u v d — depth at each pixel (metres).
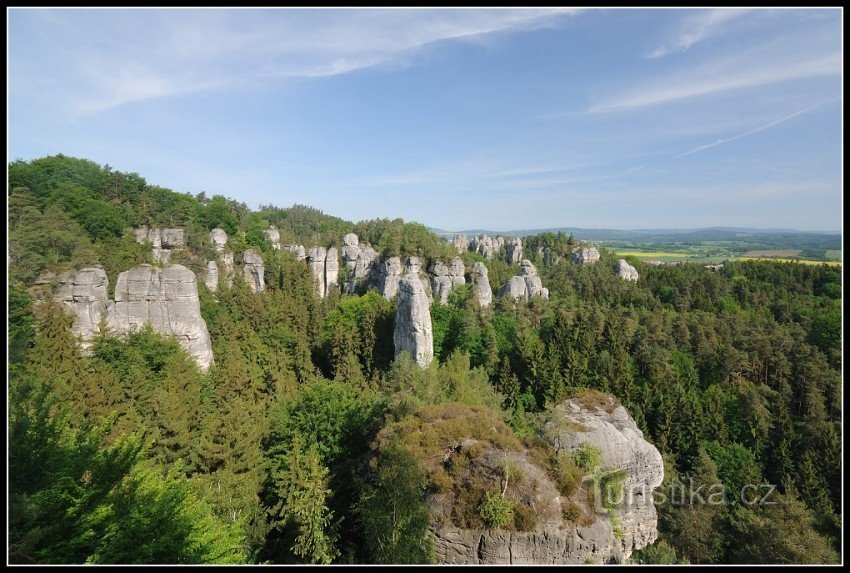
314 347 76.00
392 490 22.11
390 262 90.00
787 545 33.22
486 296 90.50
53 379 35.75
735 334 71.62
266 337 71.38
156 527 17.33
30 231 55.31
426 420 29.44
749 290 99.81
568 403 36.53
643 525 31.16
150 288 58.94
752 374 67.12
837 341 68.06
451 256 92.25
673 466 48.19
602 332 69.81
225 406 38.66
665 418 52.16
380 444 28.02
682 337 72.44
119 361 49.94
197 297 62.69
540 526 22.62
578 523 23.62
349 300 82.25
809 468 47.03
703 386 64.75
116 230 79.19
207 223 102.44
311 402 35.34
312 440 33.38
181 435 33.62
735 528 38.09
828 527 40.09
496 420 29.81
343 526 25.67
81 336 50.47
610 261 138.00
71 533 15.20
